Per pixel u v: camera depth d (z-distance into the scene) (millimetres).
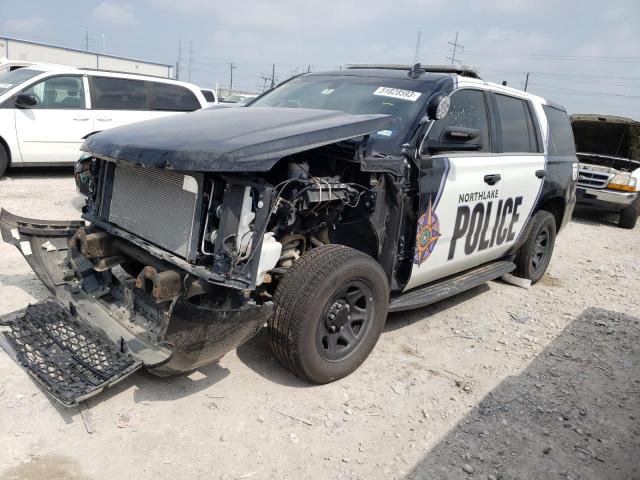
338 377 3406
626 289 6281
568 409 3465
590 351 4375
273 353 3258
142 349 3006
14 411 2811
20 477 2395
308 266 3123
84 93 9430
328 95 4324
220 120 3309
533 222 5562
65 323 3295
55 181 9250
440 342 4250
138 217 3186
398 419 3146
